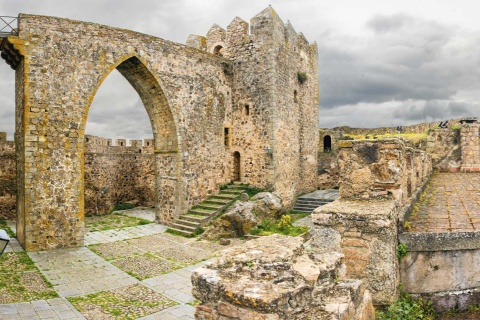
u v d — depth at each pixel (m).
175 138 16.83
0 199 17.69
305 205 20.47
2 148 17.80
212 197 18.33
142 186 23.89
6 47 12.64
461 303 4.62
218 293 3.08
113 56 14.50
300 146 22.00
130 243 13.75
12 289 8.69
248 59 19.25
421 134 25.52
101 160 20.86
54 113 12.97
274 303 2.76
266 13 18.64
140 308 7.79
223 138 19.34
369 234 4.58
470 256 4.65
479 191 10.40
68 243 13.07
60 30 13.18
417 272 4.75
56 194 12.94
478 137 17.58
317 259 3.67
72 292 8.69
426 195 9.73
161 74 16.22
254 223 14.77
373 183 5.58
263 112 18.61
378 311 4.38
